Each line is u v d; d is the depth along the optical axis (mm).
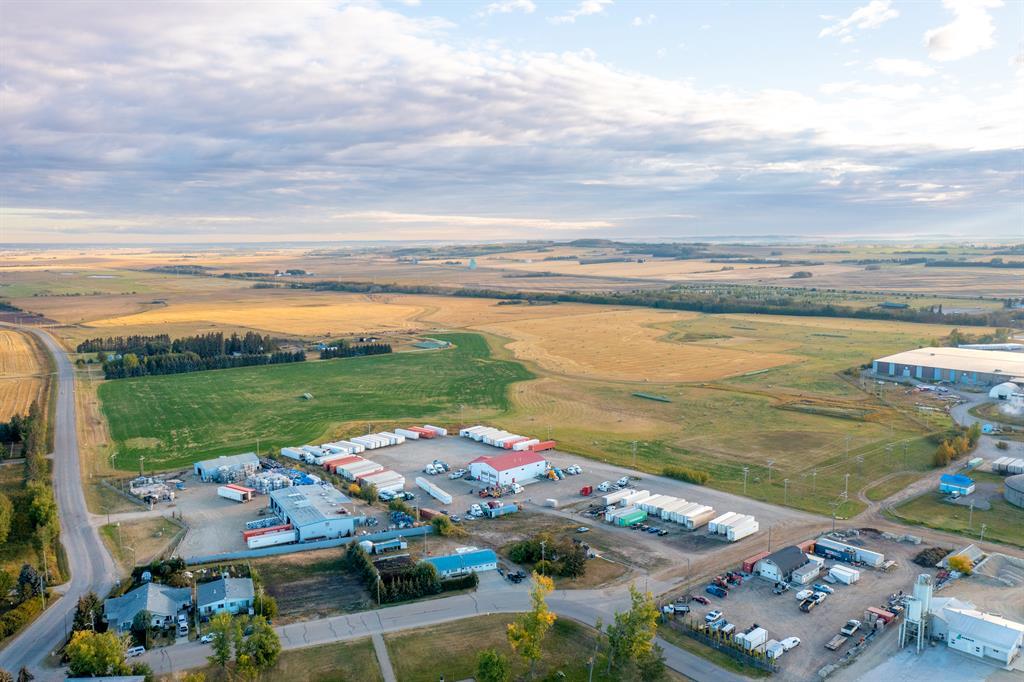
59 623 93125
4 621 90312
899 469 153250
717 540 119375
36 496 122938
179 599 97500
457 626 92312
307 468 157625
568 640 88875
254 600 95312
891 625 92750
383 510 133500
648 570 108375
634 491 141500
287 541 118688
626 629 82688
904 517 127625
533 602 88250
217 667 83375
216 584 99625
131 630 90875
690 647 87688
